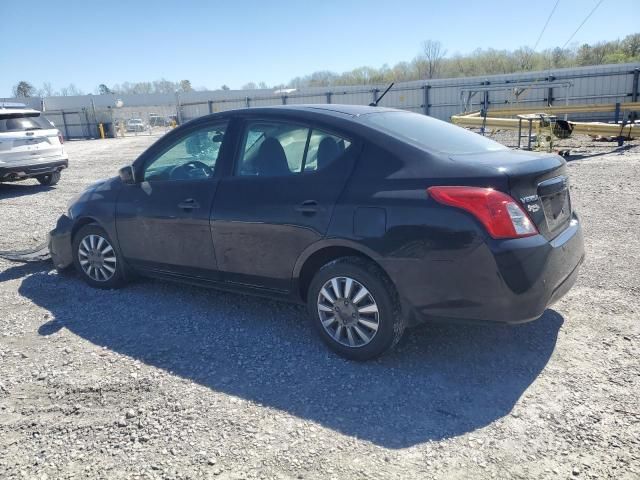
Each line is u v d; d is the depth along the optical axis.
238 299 4.63
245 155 3.91
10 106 12.09
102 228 4.84
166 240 4.32
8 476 2.48
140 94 54.06
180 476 2.43
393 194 3.14
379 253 3.15
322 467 2.45
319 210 3.38
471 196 2.92
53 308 4.57
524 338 3.62
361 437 2.66
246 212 3.74
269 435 2.70
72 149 27.94
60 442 2.71
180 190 4.20
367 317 3.32
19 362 3.59
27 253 6.24
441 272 3.01
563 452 2.48
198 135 4.21
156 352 3.67
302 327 4.01
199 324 4.12
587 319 3.85
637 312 3.91
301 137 3.64
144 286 5.04
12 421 2.91
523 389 3.02
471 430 2.68
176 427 2.80
